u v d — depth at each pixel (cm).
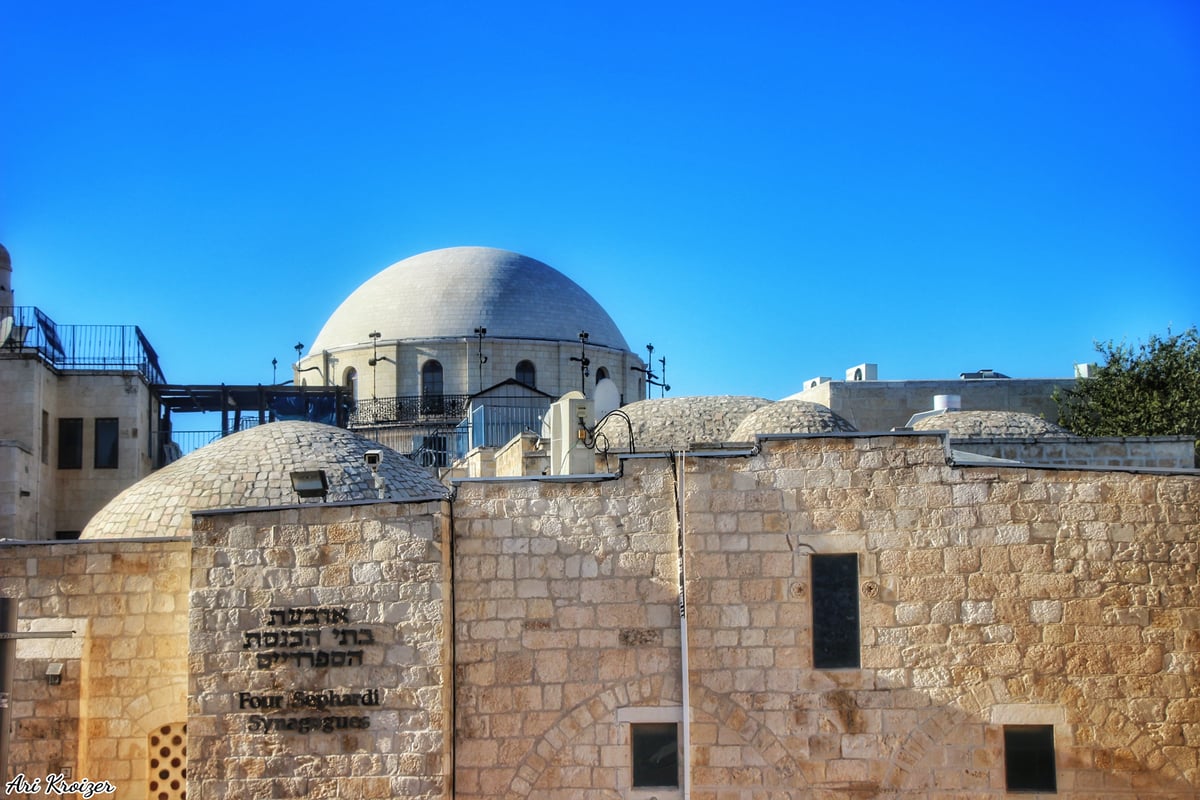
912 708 2092
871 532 2119
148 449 5675
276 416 6116
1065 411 4781
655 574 2133
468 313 6925
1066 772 2080
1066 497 2114
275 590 2148
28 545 2306
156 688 2292
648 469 2152
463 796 2108
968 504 2116
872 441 2136
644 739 2122
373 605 2133
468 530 2156
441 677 2108
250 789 2114
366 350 6881
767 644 2103
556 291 7212
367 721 2112
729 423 3672
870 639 2103
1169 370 4828
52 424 5331
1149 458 3117
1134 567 2102
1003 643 2094
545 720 2119
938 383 4694
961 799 2080
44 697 2267
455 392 6781
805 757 2088
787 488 2131
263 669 2134
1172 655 2091
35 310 5216
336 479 2873
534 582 2139
